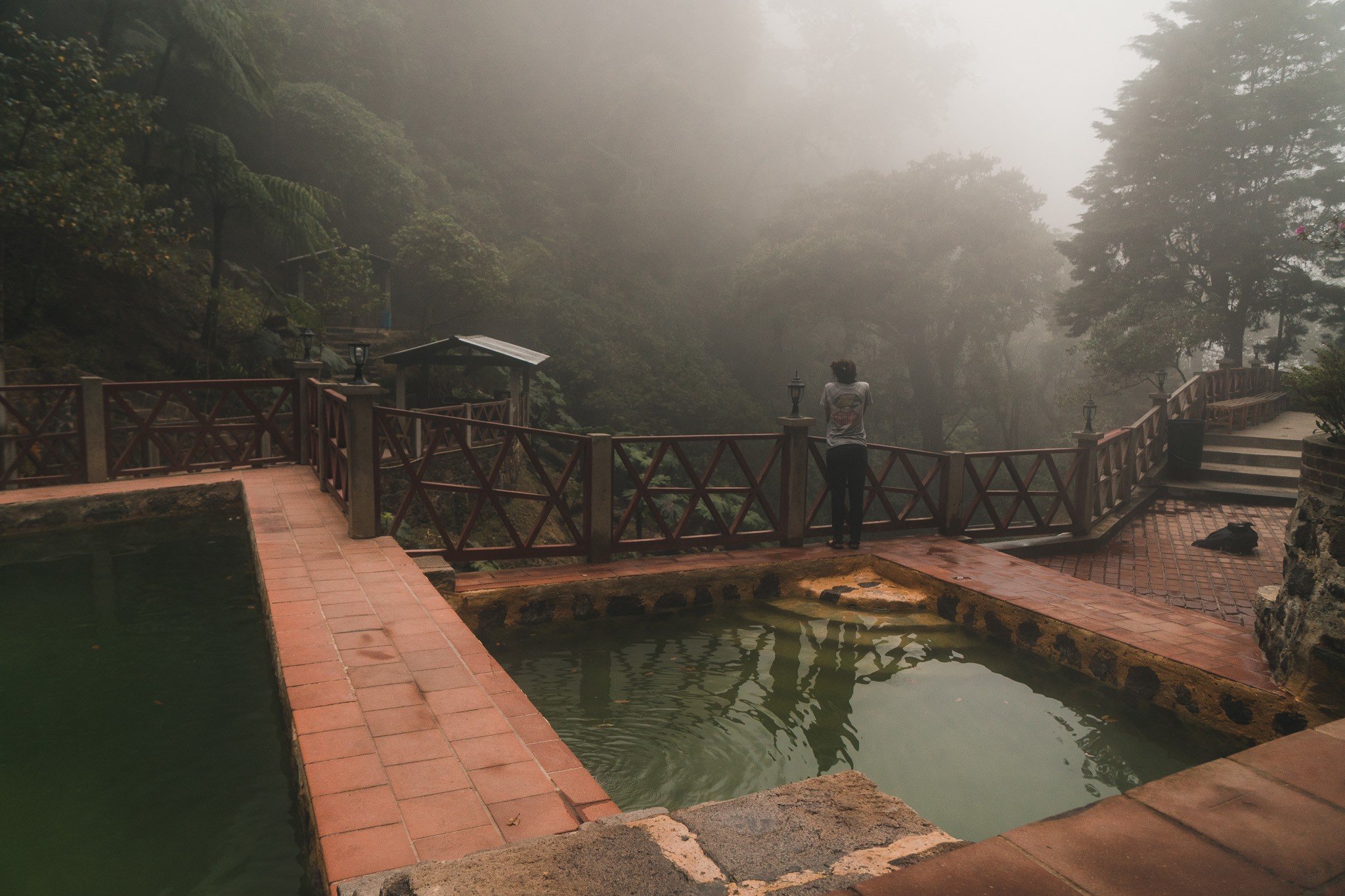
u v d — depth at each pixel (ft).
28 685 12.26
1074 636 14.35
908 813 6.88
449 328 92.02
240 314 53.01
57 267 45.62
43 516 21.68
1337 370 12.68
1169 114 77.82
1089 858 5.61
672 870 5.82
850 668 14.32
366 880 5.84
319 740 8.40
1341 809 6.35
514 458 61.00
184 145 51.11
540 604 16.24
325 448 23.21
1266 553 24.62
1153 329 67.92
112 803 8.96
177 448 39.63
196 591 17.06
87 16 53.01
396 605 13.07
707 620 16.90
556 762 8.03
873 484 21.90
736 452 20.07
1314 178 69.56
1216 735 11.86
